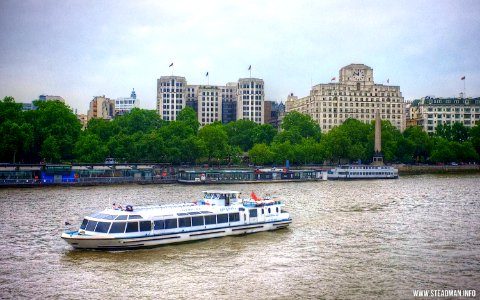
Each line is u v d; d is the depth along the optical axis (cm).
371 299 5062
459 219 9662
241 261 6419
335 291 5284
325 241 7600
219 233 7700
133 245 6844
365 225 8956
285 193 14900
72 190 15038
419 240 7688
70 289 5291
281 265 6247
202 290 5291
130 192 14500
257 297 5094
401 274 5878
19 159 19650
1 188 15462
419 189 16438
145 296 5103
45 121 19938
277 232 8275
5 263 6209
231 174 19575
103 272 5884
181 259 6488
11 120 18912
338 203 12200
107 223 6812
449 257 6650
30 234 7831
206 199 8300
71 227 8394
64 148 19775
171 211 7356
